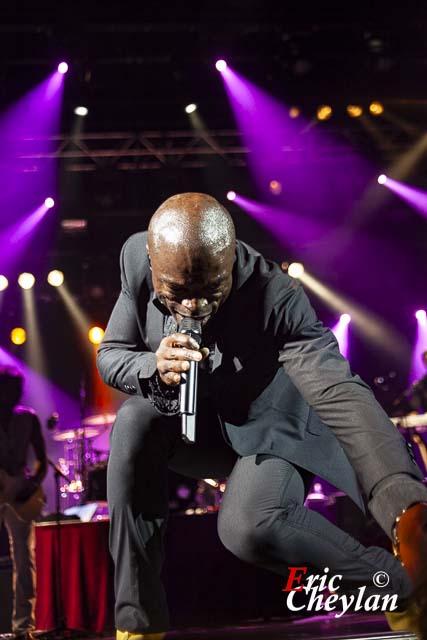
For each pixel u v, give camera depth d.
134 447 2.26
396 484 1.73
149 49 10.00
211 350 2.18
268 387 2.20
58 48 9.84
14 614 5.75
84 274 12.58
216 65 10.02
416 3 9.55
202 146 11.09
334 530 2.22
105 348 2.30
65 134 10.62
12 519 5.79
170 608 5.95
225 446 2.35
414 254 12.60
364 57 10.06
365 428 1.86
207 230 1.92
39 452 6.04
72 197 11.71
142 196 11.76
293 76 10.22
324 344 2.08
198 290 1.96
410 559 1.52
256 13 9.60
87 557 6.07
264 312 2.10
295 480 2.25
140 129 10.71
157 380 2.09
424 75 10.27
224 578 6.04
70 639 5.82
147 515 2.24
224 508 2.23
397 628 2.33
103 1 9.45
